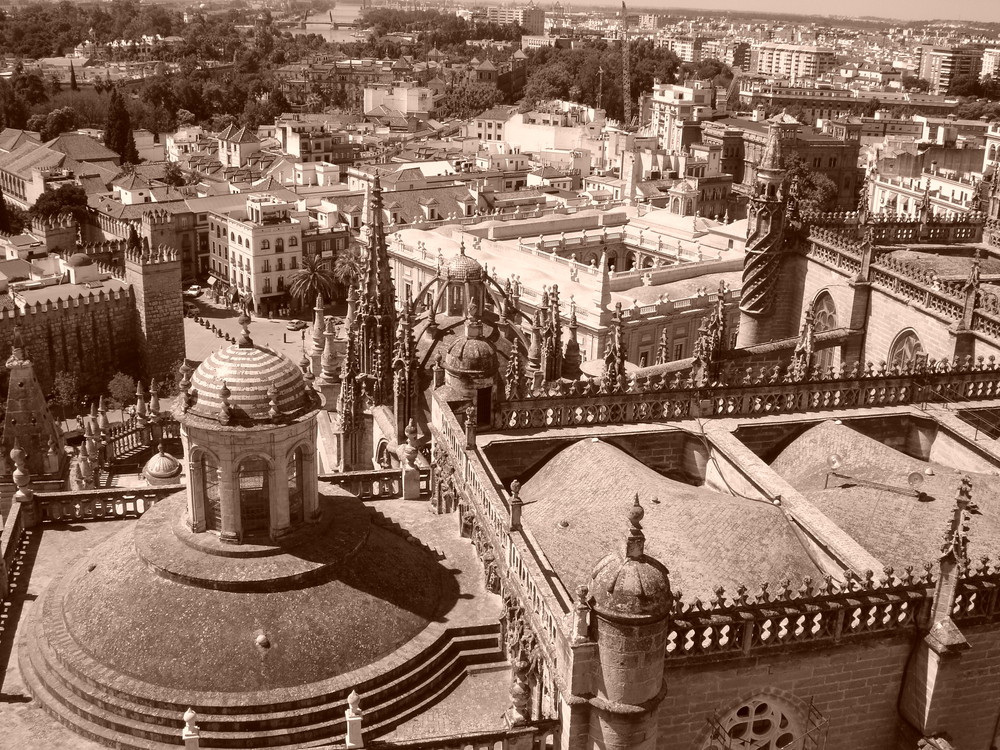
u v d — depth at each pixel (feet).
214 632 98.22
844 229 245.86
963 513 96.07
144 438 289.12
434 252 501.56
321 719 94.63
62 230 620.49
